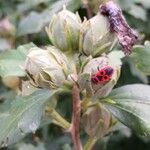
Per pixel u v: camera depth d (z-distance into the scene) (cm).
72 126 13
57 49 12
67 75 12
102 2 12
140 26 20
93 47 12
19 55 14
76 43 12
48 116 14
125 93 12
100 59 12
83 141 17
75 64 12
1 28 21
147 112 12
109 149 20
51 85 12
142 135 12
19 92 16
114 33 12
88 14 17
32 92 13
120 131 19
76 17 12
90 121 13
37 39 20
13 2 23
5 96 18
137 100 12
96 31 12
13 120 12
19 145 18
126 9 19
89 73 12
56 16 12
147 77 19
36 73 12
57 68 12
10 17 22
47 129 19
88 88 12
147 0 20
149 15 20
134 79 19
